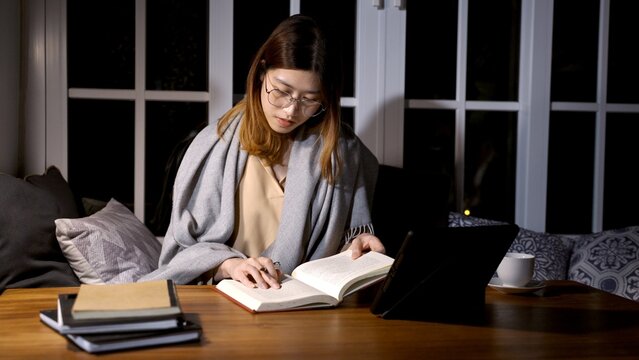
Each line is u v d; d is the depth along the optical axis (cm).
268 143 194
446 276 142
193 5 245
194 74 247
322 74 177
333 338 126
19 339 119
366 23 255
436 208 249
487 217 282
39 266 177
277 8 251
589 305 157
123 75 242
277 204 198
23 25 232
